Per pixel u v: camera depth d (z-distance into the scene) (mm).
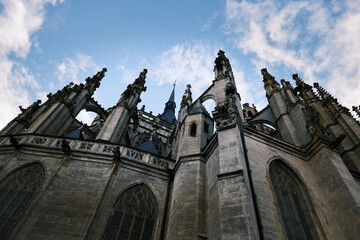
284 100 31906
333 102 36500
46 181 19547
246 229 11523
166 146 48281
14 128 28750
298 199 18672
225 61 38844
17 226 16172
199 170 21281
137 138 49906
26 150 21953
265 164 19031
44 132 26344
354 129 30172
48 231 16609
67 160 21438
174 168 23812
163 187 22516
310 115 25219
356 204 16250
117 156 22078
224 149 16859
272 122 32406
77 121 36656
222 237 11797
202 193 19469
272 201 16453
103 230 17656
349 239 15898
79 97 36688
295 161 20969
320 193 19125
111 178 20812
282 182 19281
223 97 28984
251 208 13242
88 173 21047
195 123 28797
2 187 19172
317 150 21281
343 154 28672
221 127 19047
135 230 18906
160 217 20156
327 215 17516
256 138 20812
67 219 17531
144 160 24188
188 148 25125
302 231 16406
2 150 22125
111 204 19406
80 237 16609
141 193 21484
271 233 14367
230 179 14320
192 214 17734
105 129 28719
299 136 25219
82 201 18828
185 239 16281
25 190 19250
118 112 32188
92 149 23375
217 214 15805
